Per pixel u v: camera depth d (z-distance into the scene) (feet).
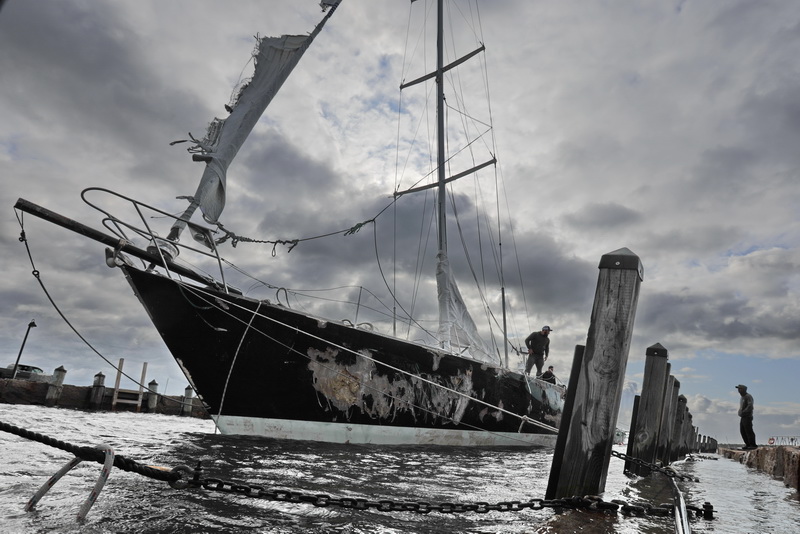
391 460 25.21
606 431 13.78
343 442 31.96
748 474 35.35
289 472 18.20
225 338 29.25
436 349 36.63
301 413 30.91
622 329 14.14
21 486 12.00
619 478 24.58
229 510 11.19
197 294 28.50
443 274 48.57
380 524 11.18
